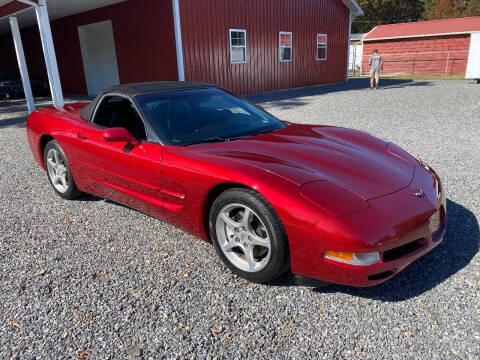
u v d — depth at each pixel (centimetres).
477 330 208
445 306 229
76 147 372
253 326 219
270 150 280
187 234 336
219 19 1369
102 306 241
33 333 219
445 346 199
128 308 238
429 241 238
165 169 287
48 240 332
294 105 1161
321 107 1095
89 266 288
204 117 333
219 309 235
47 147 422
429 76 2580
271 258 238
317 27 1841
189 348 204
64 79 1909
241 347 204
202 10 1305
